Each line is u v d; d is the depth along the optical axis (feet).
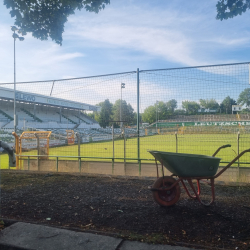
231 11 23.68
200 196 18.38
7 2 23.58
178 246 10.75
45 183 22.74
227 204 16.40
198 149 55.98
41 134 46.16
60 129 107.45
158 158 16.01
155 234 11.96
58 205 16.35
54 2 24.20
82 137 53.67
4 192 19.62
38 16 24.58
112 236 11.73
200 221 13.55
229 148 57.62
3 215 14.60
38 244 11.05
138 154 31.78
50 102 121.60
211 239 11.50
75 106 133.69
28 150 43.34
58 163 35.91
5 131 80.28
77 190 20.12
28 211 15.25
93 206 16.12
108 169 33.27
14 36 25.30
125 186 21.34
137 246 10.81
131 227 12.85
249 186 21.18
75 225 13.21
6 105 136.98
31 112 148.05
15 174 27.25
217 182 22.40
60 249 10.64
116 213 14.83
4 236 11.75
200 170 15.56
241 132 32.76
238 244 11.04
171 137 41.09
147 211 15.15
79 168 34.50
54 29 25.20
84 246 10.84
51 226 13.01
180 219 13.84
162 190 15.52
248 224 13.09
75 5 23.85
